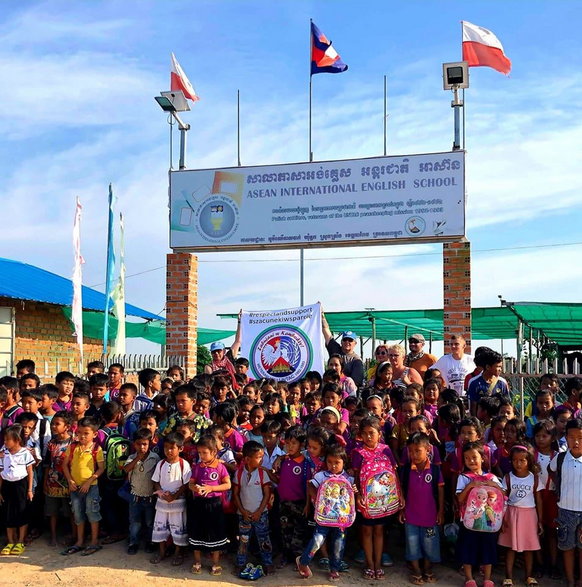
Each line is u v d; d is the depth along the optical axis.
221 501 6.52
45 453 7.40
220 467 6.59
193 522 6.47
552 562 6.39
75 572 6.41
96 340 19.02
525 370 9.25
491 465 6.65
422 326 22.70
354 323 21.75
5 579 6.23
